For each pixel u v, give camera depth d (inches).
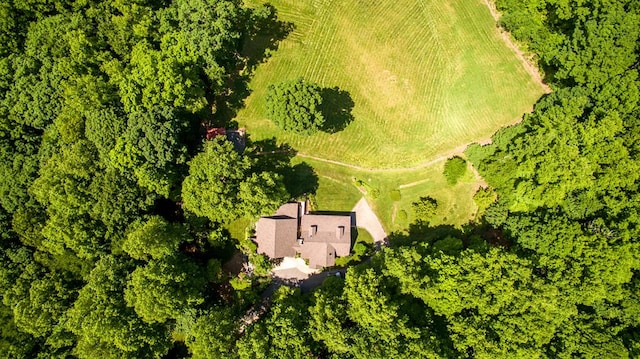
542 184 2559.1
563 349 2431.1
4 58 2709.2
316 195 2930.6
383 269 2568.9
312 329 2492.6
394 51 2999.5
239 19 2770.7
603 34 2433.6
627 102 2496.3
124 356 2453.2
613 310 2488.9
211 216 2603.3
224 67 2773.1
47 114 2664.9
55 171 2536.9
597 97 2576.3
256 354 2407.7
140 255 2498.8
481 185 2908.5
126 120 2539.4
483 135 2938.0
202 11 2546.8
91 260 2650.1
